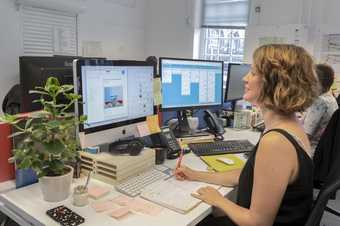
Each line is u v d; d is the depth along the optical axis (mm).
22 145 1101
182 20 4043
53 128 1083
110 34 3969
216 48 3996
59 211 1070
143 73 1666
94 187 1271
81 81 1312
